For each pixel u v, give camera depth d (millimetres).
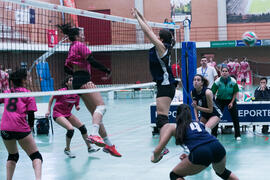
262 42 26984
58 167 6402
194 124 4289
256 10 28703
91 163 6621
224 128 9977
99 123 4906
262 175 5457
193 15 29422
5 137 4809
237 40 27281
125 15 29875
